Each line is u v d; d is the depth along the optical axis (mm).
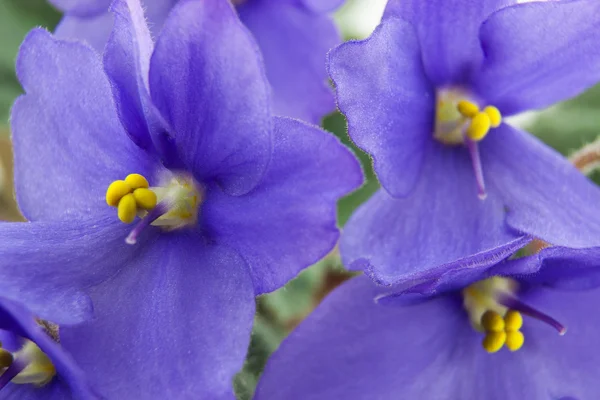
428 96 149
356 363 140
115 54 136
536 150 152
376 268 138
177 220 139
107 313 133
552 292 146
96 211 141
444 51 149
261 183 133
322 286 181
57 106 141
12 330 134
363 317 141
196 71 132
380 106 140
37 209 142
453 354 145
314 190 131
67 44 138
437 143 150
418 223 146
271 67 172
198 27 129
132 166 142
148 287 135
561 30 145
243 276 132
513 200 148
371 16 193
